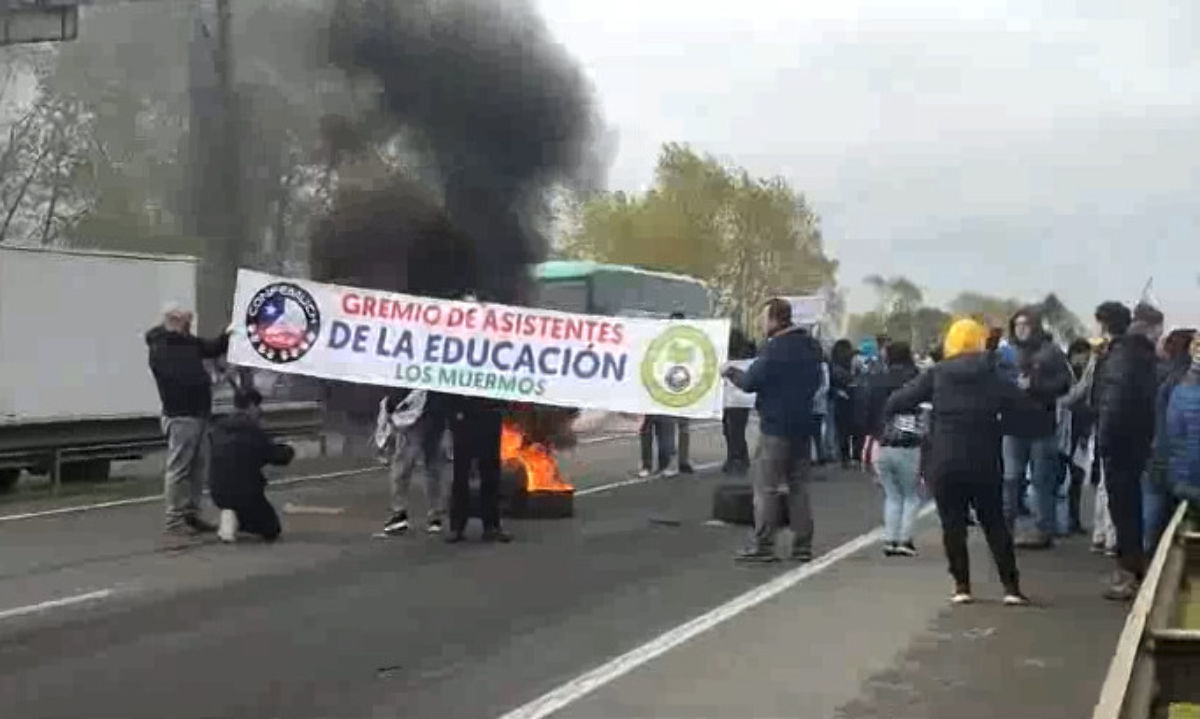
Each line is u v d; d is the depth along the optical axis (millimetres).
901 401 10461
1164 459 10625
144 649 8742
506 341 14594
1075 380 14742
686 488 19125
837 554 12953
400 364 14586
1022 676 8125
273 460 13664
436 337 14648
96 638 9086
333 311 14820
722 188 77750
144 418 20000
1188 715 5953
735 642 9008
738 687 7805
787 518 12945
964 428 10227
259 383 21641
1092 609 10188
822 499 18000
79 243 39969
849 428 22922
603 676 8047
